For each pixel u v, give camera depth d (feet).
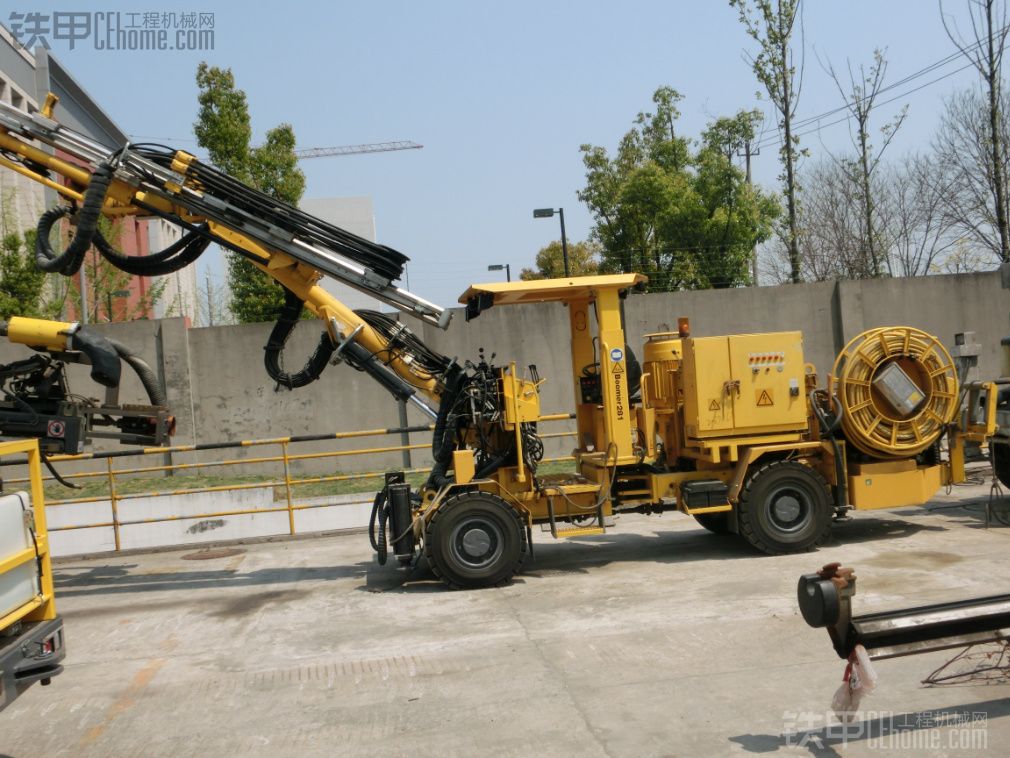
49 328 28.84
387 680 19.97
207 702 19.34
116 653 23.86
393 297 30.53
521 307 58.44
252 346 57.52
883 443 31.07
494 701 18.10
